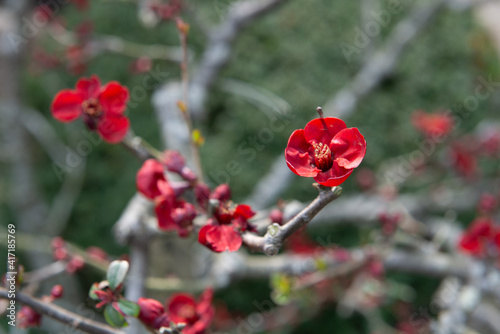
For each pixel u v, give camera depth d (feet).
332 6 16.31
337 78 15.49
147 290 6.93
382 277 10.36
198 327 4.44
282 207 4.15
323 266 7.64
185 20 11.07
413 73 16.11
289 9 16.05
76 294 14.43
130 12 15.94
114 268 3.75
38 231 14.85
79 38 11.43
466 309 6.99
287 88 15.16
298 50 15.66
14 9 12.80
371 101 15.48
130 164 15.69
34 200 14.85
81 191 15.61
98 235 15.46
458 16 17.58
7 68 13.84
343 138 3.03
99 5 16.12
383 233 8.09
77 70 11.54
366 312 11.14
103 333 3.99
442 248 10.21
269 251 3.09
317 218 11.19
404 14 15.80
